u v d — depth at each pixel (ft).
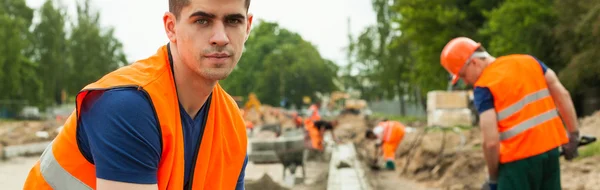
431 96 66.49
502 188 13.83
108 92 6.71
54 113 172.14
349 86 269.03
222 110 7.91
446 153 42.19
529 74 13.82
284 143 40.70
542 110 13.73
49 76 203.00
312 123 57.52
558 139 13.87
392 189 36.42
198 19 6.91
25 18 212.02
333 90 290.56
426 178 40.06
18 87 175.83
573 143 14.53
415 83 139.03
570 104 14.19
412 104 197.67
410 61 146.20
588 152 31.89
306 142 55.77
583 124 44.11
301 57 286.66
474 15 103.04
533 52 81.30
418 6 103.86
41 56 203.31
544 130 13.69
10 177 42.57
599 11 67.72
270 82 284.20
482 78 13.91
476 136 48.16
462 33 99.91
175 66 7.24
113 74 7.01
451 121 62.49
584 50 75.20
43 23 203.72
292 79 281.95
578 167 29.35
